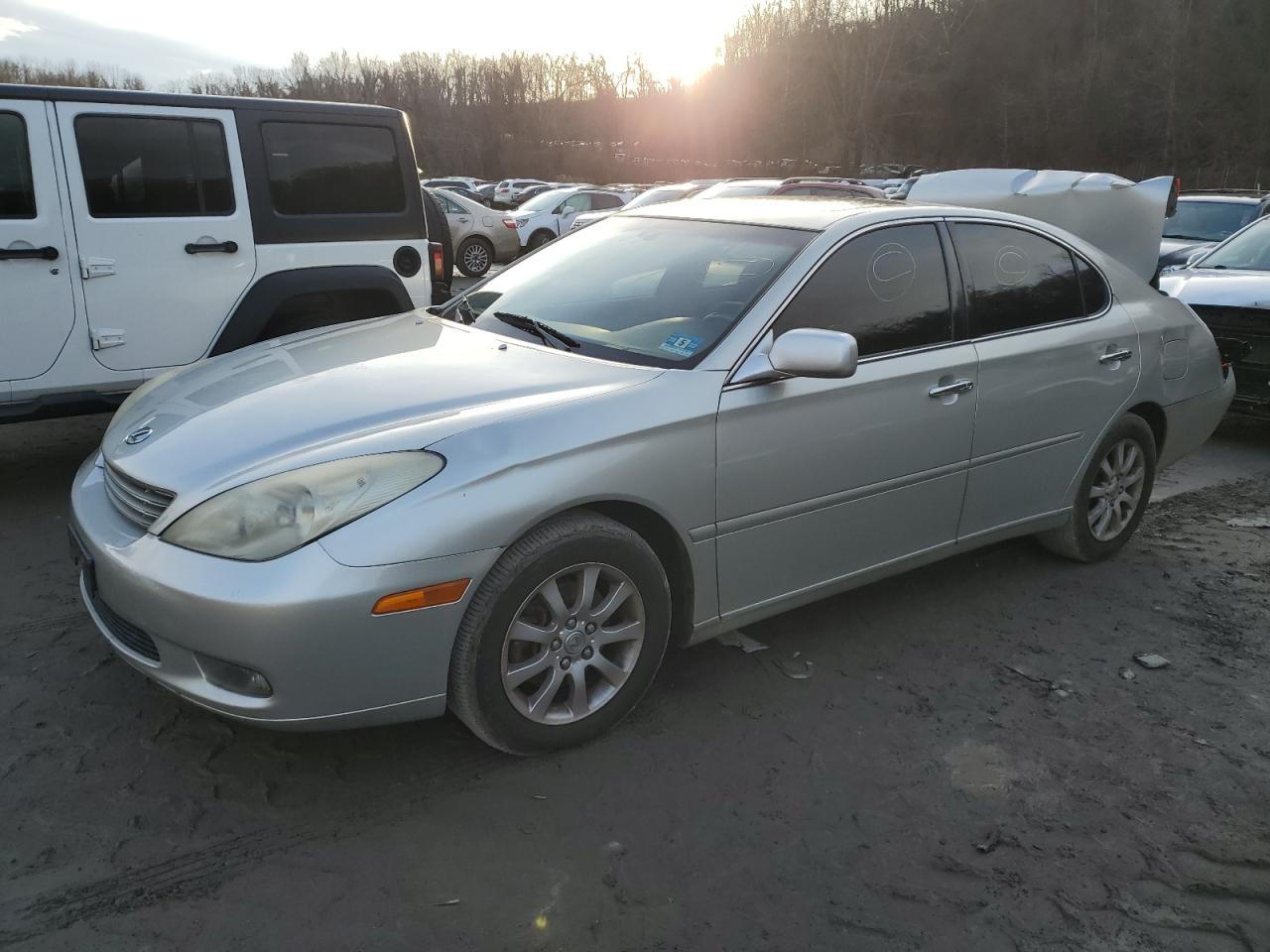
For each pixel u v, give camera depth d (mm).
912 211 3713
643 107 70812
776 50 68062
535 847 2543
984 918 2387
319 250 5727
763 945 2264
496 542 2566
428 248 6176
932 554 3801
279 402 2936
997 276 3914
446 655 2582
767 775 2893
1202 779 2988
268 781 2750
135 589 2541
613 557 2822
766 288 3256
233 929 2223
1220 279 7258
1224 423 7918
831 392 3256
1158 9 60750
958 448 3705
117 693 3150
